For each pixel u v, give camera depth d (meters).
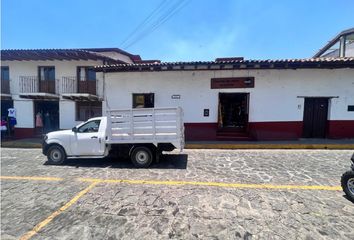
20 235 3.68
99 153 7.87
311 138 11.91
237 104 13.30
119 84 12.84
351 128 11.49
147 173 6.78
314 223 3.86
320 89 11.47
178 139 7.35
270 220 3.97
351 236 3.48
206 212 4.28
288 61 10.49
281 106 11.70
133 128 7.51
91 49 17.23
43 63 14.65
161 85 12.48
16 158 9.41
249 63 10.71
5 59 14.06
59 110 14.51
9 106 16.31
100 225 3.90
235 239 3.45
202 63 11.00
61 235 3.64
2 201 4.98
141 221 4.00
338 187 5.46
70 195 5.21
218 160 8.20
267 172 6.70
